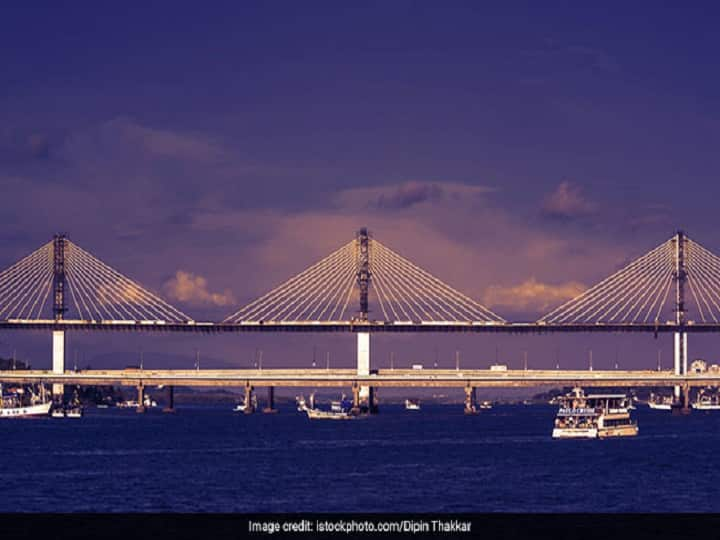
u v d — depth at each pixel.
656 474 163.50
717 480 156.62
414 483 152.50
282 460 186.38
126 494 141.62
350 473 164.75
